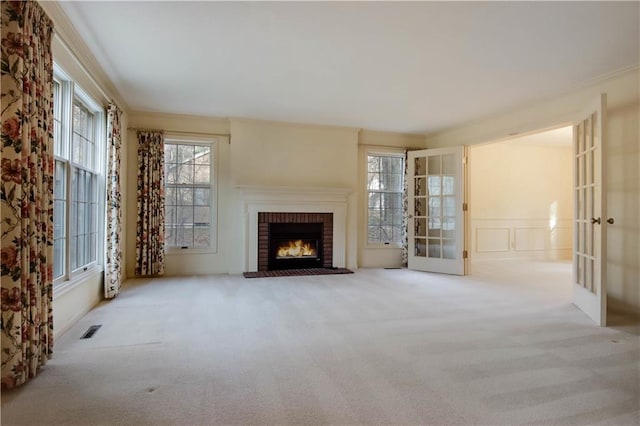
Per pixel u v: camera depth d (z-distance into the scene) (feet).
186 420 5.46
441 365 7.48
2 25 6.14
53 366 7.29
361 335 9.25
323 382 6.69
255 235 18.21
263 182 18.56
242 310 11.46
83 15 8.63
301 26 9.15
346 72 12.09
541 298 13.48
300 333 9.34
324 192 19.08
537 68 11.66
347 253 20.07
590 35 9.52
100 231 13.01
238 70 11.95
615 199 12.09
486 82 12.87
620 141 11.98
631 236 11.62
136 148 16.81
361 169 20.71
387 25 9.07
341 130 19.79
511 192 25.93
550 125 14.75
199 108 16.35
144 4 8.18
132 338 8.92
